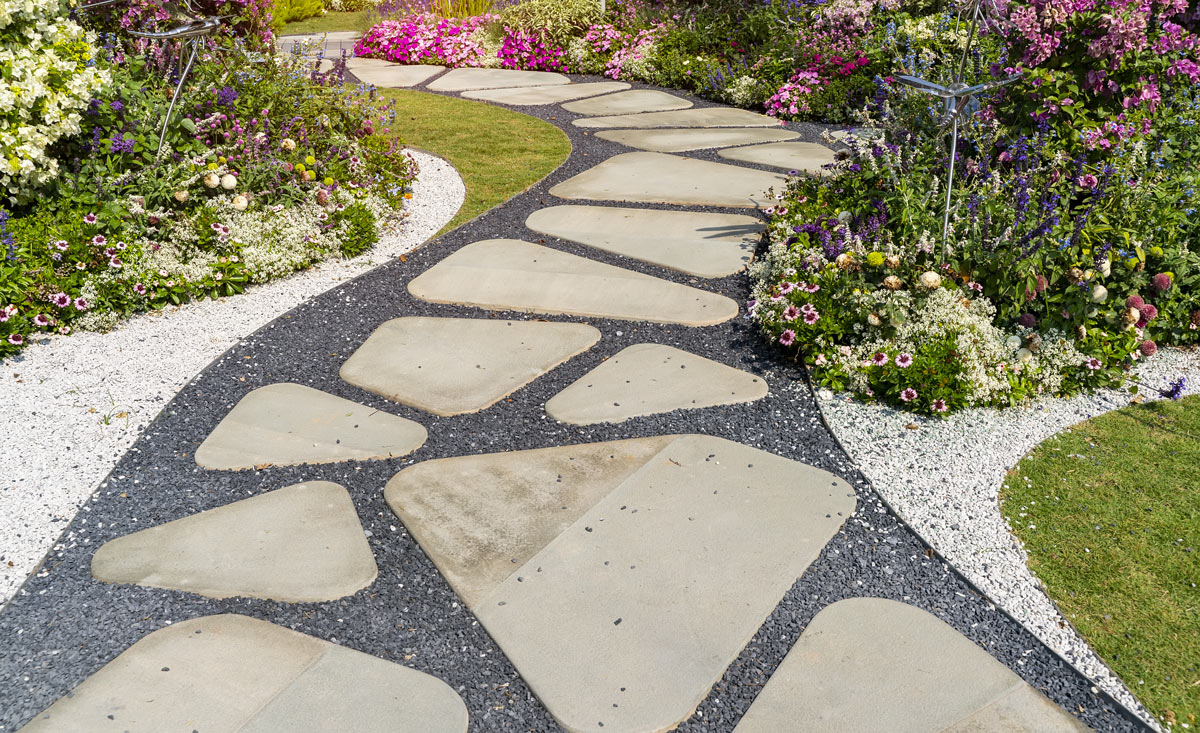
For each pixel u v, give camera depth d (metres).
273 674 2.24
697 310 4.28
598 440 3.28
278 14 15.55
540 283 4.62
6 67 4.21
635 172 6.52
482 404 3.52
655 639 2.35
